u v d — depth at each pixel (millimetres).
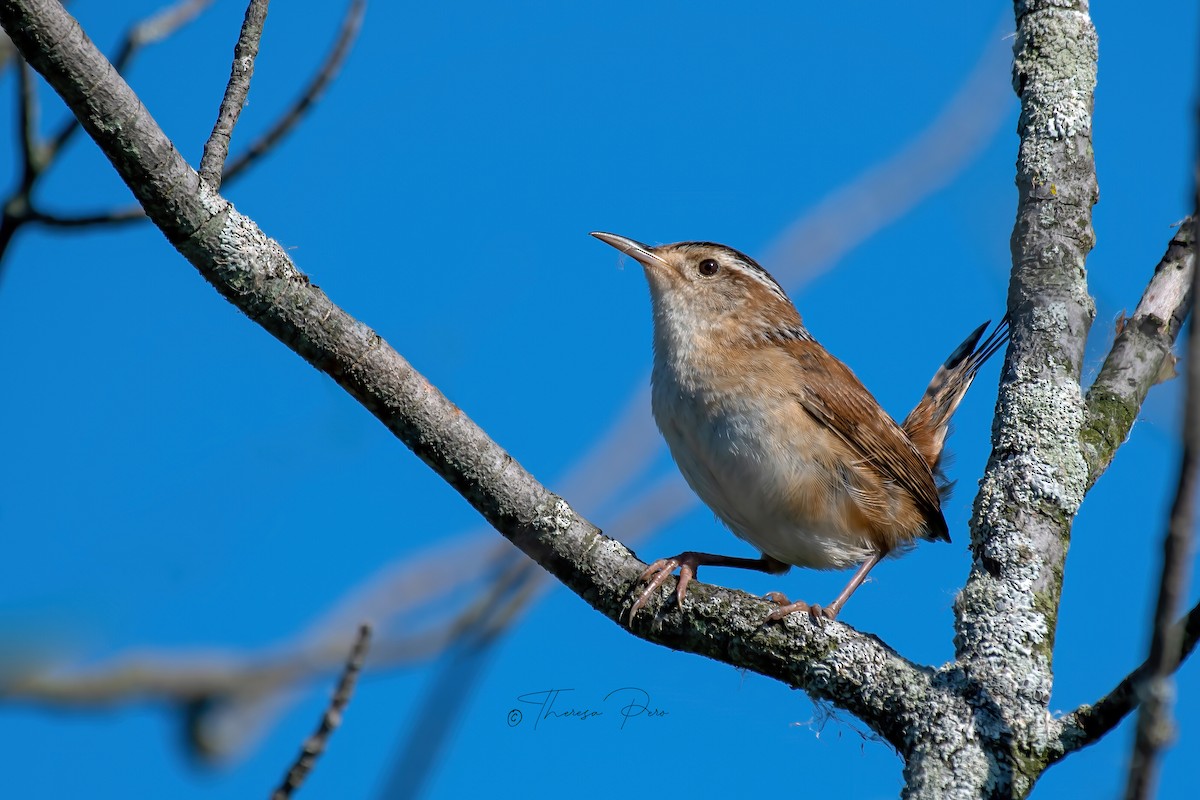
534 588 7156
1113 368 8305
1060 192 8477
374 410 6867
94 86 5785
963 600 7285
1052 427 7785
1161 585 4262
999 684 6777
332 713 5461
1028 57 8922
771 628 7211
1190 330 4090
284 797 5441
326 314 6602
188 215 6199
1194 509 4168
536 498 7234
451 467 7078
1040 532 7414
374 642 7375
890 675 6973
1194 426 4113
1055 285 8258
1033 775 6508
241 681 7328
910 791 6492
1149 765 4258
